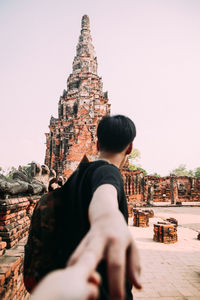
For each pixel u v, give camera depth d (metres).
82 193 0.89
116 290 0.40
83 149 22.56
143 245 7.29
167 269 5.15
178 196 29.80
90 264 0.36
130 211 15.30
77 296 0.27
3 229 3.05
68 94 28.16
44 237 0.94
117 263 0.41
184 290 4.08
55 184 5.22
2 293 2.18
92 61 29.45
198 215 16.34
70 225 0.94
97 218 0.52
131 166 41.50
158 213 17.83
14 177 4.58
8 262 2.55
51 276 0.31
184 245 7.32
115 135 1.04
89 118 24.61
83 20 31.97
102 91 29.80
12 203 3.27
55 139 26.39
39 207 1.00
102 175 0.82
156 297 3.80
